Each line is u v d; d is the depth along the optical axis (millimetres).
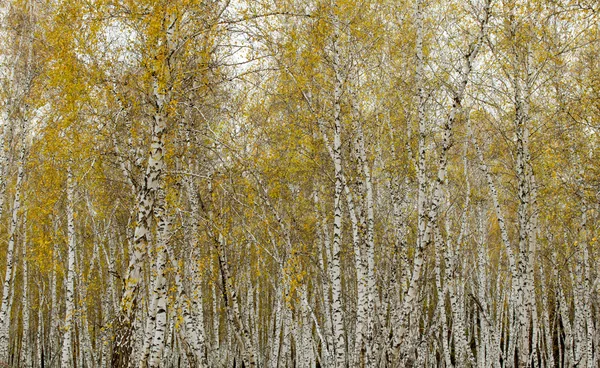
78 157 10820
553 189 13695
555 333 31938
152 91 9555
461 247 20406
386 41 13797
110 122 10508
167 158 10305
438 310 17391
